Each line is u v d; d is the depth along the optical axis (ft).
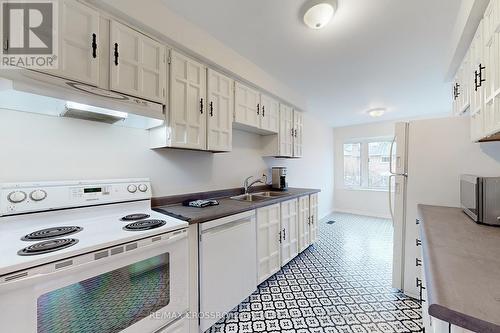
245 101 7.75
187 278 4.40
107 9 4.24
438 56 7.10
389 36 6.07
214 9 5.13
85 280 3.05
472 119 5.16
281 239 7.95
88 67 3.93
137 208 5.44
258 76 8.00
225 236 5.44
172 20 5.17
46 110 4.17
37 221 3.97
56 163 4.43
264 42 6.46
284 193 9.30
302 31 5.91
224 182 8.38
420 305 6.02
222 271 5.34
